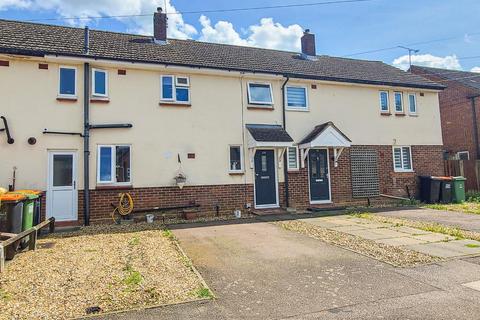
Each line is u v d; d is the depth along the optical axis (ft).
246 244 26.78
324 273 19.88
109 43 43.55
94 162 37.81
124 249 25.23
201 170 41.98
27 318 14.19
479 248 24.73
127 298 16.33
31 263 21.65
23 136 35.68
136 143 39.63
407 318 14.10
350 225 34.06
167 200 40.22
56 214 36.17
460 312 14.55
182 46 48.98
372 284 18.03
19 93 35.94
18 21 43.80
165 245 26.58
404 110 54.80
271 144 42.27
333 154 48.93
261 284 18.25
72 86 38.14
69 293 16.80
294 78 47.11
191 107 42.37
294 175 46.60
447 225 33.47
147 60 39.99
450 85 75.10
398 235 29.25
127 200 38.34
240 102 44.91
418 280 18.51
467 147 71.10
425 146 55.52
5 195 26.18
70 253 24.16
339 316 14.38
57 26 45.37
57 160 36.81
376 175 51.34
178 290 17.30
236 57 49.52
